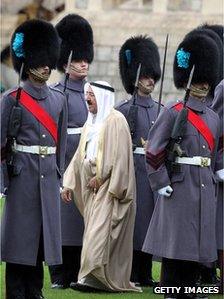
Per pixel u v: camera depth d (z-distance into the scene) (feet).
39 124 80.84
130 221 89.10
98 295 87.10
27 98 80.84
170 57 212.84
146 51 97.45
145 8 223.30
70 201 92.32
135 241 92.68
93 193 89.92
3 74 203.41
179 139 81.66
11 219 80.53
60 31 99.09
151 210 93.30
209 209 82.38
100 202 88.89
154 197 93.20
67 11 225.35
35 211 80.74
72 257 92.17
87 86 91.50
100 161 88.99
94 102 90.89
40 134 80.89
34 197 80.69
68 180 91.30
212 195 82.74
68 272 91.81
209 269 92.32
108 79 220.43
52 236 80.94
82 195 90.74
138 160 93.76
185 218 81.61
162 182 81.41
